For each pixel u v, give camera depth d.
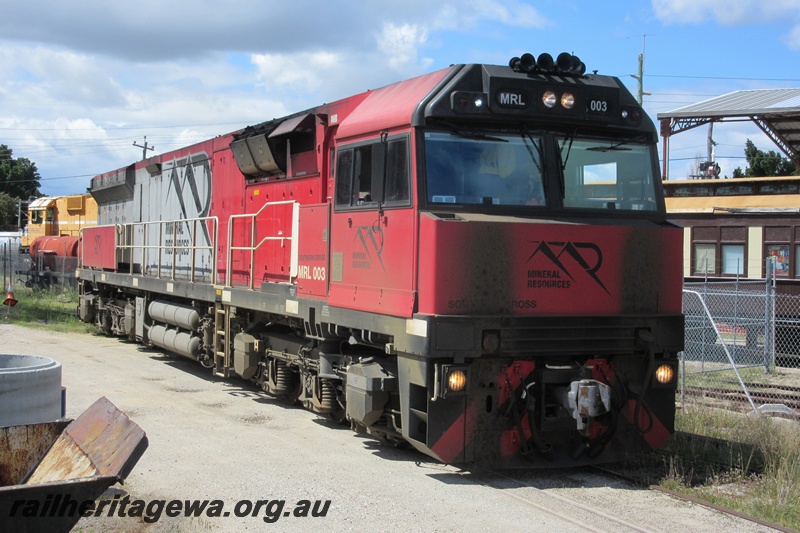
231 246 12.46
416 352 7.11
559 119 7.75
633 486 7.38
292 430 9.53
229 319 12.50
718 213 20.55
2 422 5.81
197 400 11.39
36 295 33.09
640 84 30.81
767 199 20.98
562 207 7.77
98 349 17.28
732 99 26.47
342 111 9.59
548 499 6.87
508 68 7.75
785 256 19.30
